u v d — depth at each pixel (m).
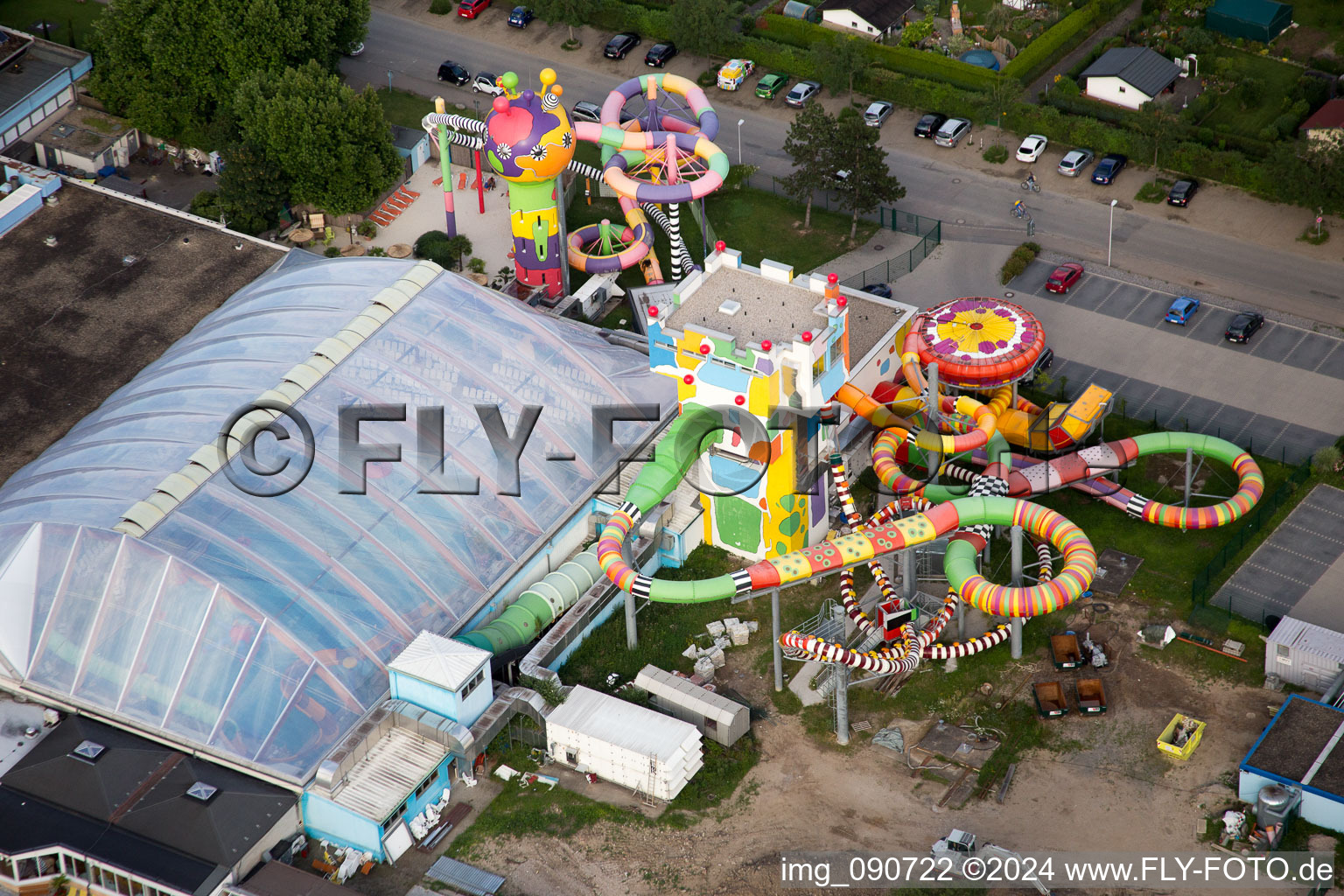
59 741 100.56
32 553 106.06
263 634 102.50
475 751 100.88
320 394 117.00
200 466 110.06
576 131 148.88
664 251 155.62
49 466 115.69
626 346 135.25
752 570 106.62
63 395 132.88
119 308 142.25
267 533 107.62
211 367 120.56
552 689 106.00
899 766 104.62
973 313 127.81
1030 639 113.75
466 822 101.31
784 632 115.00
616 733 102.88
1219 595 116.56
